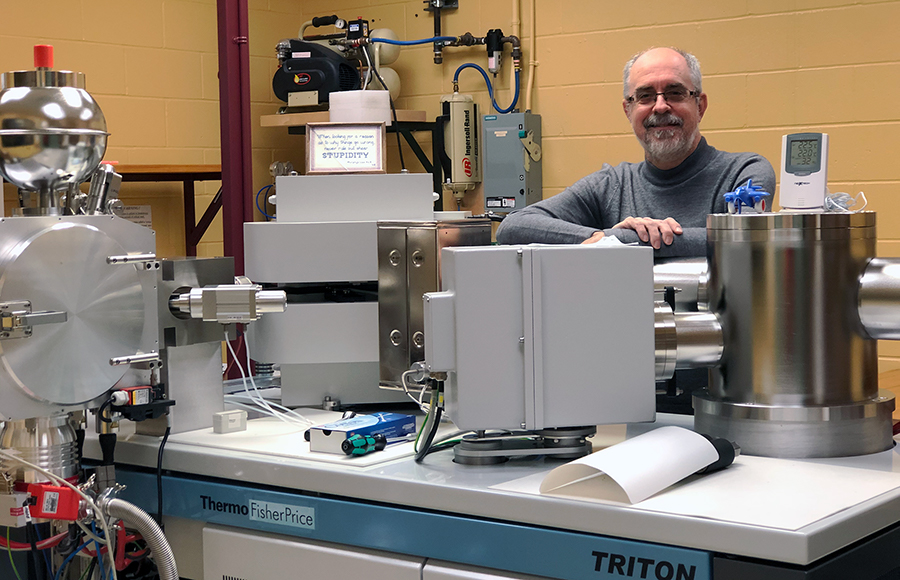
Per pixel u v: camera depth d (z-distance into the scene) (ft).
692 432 3.67
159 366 4.28
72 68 11.52
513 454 3.80
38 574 4.11
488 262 3.67
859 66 10.17
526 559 3.40
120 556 4.25
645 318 3.79
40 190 4.10
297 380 5.14
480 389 3.70
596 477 3.47
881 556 3.26
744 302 3.87
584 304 3.74
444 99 12.87
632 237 5.80
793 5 10.51
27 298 3.68
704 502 3.19
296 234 4.99
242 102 9.49
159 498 4.31
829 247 3.74
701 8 11.10
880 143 10.11
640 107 7.63
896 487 3.35
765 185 7.29
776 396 3.83
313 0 14.02
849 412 3.77
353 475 3.79
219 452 4.26
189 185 12.24
